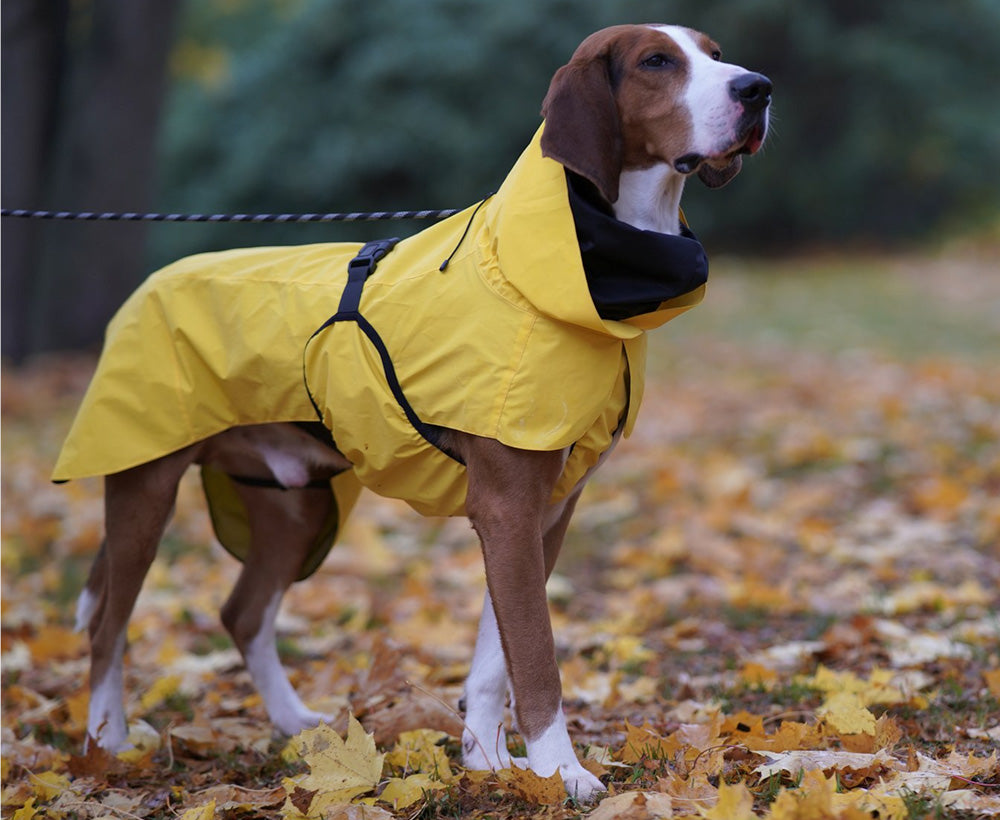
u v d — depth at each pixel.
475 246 3.32
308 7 23.67
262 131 23.09
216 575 6.39
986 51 24.48
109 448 3.77
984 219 26.06
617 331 3.11
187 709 4.56
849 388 10.64
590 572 6.45
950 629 4.85
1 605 5.83
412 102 22.56
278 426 3.85
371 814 3.01
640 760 3.34
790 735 3.33
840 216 24.83
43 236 13.66
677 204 3.40
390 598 6.00
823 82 23.64
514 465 3.15
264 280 3.68
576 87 3.21
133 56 12.55
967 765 3.06
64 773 3.79
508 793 3.16
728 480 7.58
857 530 6.55
